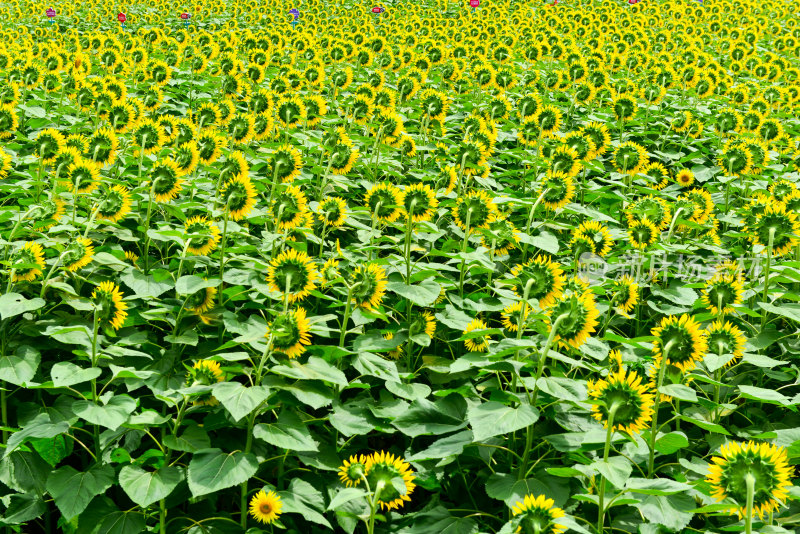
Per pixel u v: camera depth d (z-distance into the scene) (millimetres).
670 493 2797
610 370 3791
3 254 4246
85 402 3244
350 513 3154
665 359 3146
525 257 5062
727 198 6215
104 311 3641
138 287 4117
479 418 3074
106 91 6836
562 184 5059
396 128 6410
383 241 5336
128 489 3102
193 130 5816
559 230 5699
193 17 17344
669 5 19656
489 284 4598
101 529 3189
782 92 9445
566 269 4641
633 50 12195
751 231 4934
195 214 5066
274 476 3617
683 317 3275
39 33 13891
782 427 3877
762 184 6211
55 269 4184
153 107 7219
